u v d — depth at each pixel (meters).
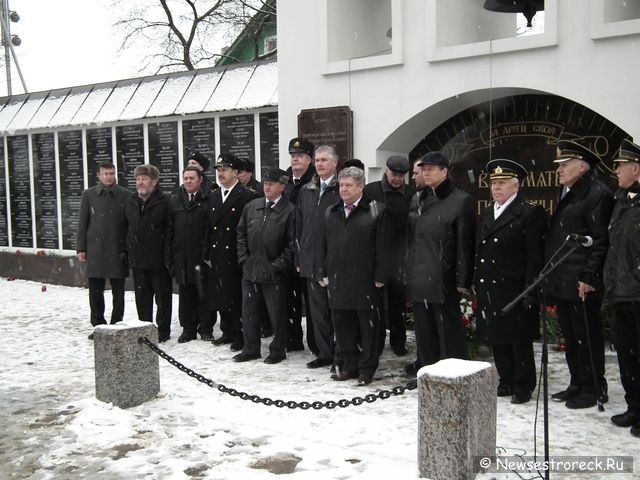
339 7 8.84
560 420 5.13
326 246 6.57
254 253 7.13
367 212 6.31
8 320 9.86
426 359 6.16
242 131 10.88
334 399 5.77
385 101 8.34
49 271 13.59
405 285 6.25
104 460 4.57
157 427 5.16
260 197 7.55
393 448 4.62
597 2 6.84
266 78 10.73
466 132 8.45
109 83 13.03
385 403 5.65
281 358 7.17
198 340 8.31
